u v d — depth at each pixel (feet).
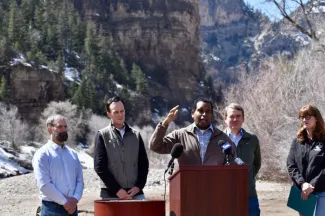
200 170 14.32
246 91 83.87
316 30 74.59
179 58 396.78
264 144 67.77
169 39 395.96
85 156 140.87
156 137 18.47
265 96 75.56
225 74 511.40
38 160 19.69
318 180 19.29
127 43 391.04
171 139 19.04
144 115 305.94
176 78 385.50
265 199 43.42
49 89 260.21
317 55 73.67
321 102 64.49
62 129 20.07
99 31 365.40
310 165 19.62
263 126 71.05
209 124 18.89
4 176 91.25
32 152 138.62
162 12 398.62
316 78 69.05
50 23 319.88
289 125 67.72
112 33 393.29
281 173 64.54
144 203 15.66
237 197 14.32
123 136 20.53
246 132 21.81
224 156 18.37
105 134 20.47
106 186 20.10
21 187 55.01
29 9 323.57
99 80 296.10
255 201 21.18
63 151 20.18
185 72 393.50
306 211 19.45
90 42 320.70
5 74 249.96
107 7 400.88
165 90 372.58
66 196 19.80
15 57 259.60
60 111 230.68
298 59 76.28
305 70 73.97
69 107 232.94
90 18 388.37
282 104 71.72
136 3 398.62
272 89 76.54
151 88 363.56
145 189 53.31
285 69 81.35
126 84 322.34
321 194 19.39
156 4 400.06
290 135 63.72
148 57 391.45
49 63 273.95
